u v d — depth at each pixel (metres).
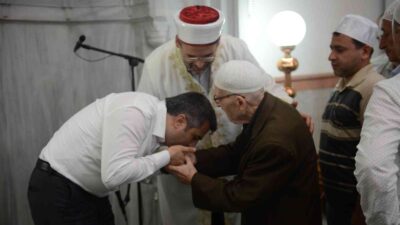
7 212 2.23
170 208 1.97
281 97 1.80
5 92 2.19
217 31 1.62
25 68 2.25
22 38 2.22
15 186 2.26
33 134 2.31
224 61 1.84
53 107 2.37
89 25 2.41
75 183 1.41
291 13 2.64
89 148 1.37
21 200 2.29
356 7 3.36
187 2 2.43
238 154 1.58
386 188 1.05
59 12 2.30
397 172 1.09
